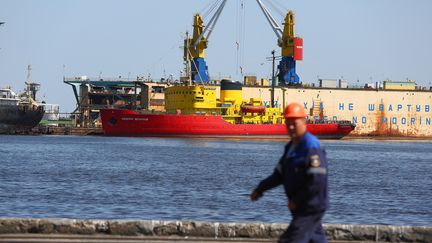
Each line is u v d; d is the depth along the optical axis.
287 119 21.72
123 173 122.31
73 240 29.84
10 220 31.19
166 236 31.30
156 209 71.38
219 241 30.53
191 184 101.81
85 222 31.38
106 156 180.88
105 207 72.38
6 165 141.25
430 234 31.62
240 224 31.56
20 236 30.45
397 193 96.00
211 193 88.50
